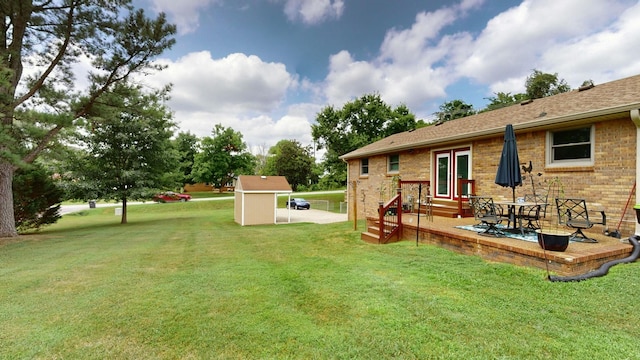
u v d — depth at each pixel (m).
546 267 4.54
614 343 2.75
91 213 26.38
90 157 17.05
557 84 24.44
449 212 8.92
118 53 11.83
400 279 4.64
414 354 2.67
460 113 26.11
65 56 11.46
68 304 3.89
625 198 5.83
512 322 3.18
